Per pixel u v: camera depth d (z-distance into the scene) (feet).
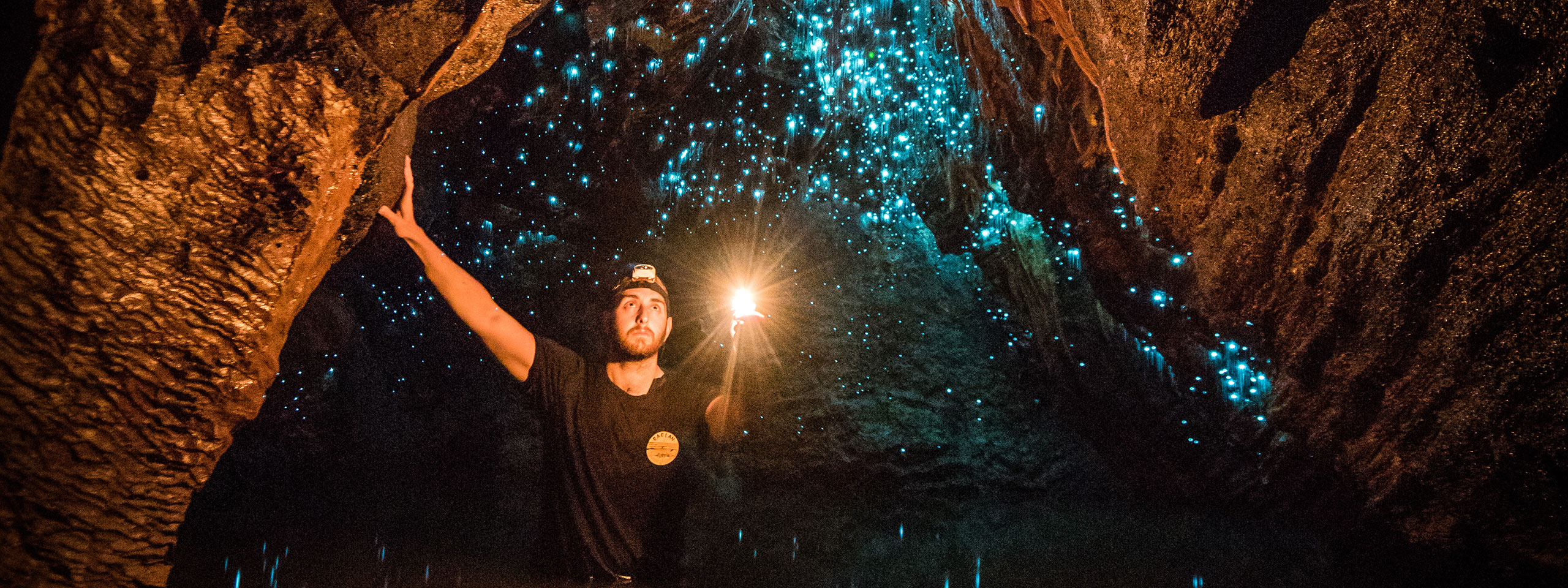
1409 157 7.25
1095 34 9.03
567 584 8.99
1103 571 15.58
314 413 21.47
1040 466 24.56
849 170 27.50
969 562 16.85
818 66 24.63
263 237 5.47
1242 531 17.62
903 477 24.56
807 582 15.29
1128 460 22.39
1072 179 14.40
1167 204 10.78
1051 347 22.88
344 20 5.25
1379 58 7.06
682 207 26.35
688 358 25.88
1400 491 10.07
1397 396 9.23
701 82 24.52
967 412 25.66
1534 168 6.51
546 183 24.47
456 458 23.15
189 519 17.28
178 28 4.77
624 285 9.81
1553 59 5.92
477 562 14.38
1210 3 7.20
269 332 5.88
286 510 18.90
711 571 15.80
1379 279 8.32
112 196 4.85
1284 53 7.55
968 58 15.92
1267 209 9.04
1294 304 9.73
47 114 4.62
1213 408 17.93
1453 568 10.00
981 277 27.35
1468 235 7.28
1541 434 7.77
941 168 22.39
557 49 22.18
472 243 24.75
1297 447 13.07
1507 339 7.54
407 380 23.49
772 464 24.67
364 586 12.53
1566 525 8.22
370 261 23.35
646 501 9.26
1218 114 8.33
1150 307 15.28
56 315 4.86
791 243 27.04
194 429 5.55
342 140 5.59
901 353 26.37
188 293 5.28
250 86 5.07
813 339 26.27
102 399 5.09
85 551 5.18
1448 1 6.33
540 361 9.36
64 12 4.52
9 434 4.82
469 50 6.30
